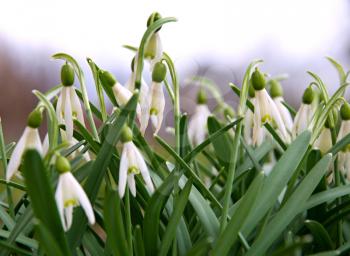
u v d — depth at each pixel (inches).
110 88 17.6
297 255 17.8
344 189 18.1
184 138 20.4
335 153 18.0
